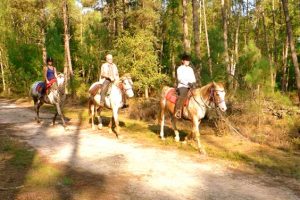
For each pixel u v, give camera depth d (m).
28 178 8.41
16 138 13.49
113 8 33.22
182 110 11.29
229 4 40.56
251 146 11.80
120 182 8.23
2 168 9.33
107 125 16.19
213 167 9.41
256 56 15.63
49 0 34.31
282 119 16.38
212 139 12.86
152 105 19.11
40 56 33.78
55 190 7.64
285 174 8.84
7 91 41.91
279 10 43.41
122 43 29.94
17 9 37.66
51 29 32.75
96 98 14.09
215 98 10.11
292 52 18.59
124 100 13.42
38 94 16.59
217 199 7.20
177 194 7.47
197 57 16.58
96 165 9.67
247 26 45.81
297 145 11.88
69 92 29.59
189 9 37.94
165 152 11.02
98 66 32.69
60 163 9.88
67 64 32.06
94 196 7.32
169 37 39.25
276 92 15.79
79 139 13.17
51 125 16.42
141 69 29.75
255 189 7.79
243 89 15.69
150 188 7.82
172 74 38.62
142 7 34.16
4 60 40.22
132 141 12.66
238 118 15.07
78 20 43.69
